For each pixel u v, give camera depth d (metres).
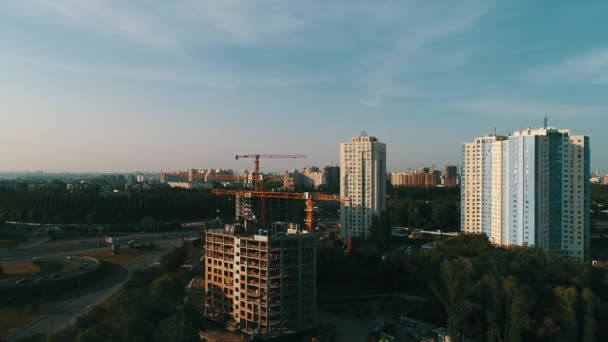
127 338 166.88
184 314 193.12
